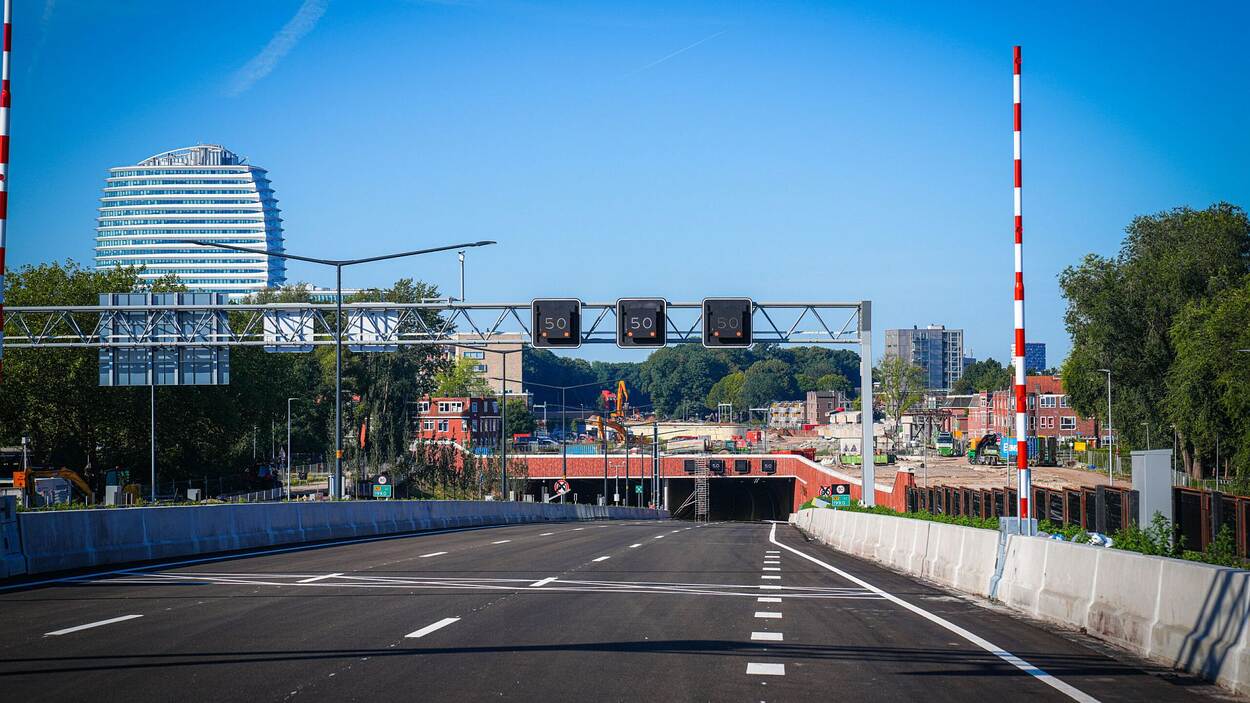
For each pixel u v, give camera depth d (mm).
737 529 59656
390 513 44750
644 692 9211
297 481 116688
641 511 109562
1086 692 9484
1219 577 10312
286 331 47188
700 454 138375
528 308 44875
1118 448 92500
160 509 26219
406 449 107562
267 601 16094
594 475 129625
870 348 44594
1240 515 21266
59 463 86938
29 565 20438
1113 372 83312
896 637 12758
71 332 79562
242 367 93562
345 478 109000
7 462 84375
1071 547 14227
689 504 146500
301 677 9797
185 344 46062
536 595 17281
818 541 43875
